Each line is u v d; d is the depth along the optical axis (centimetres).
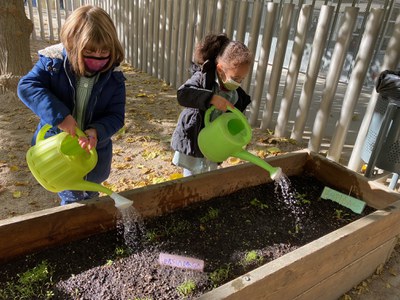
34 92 156
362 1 598
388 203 223
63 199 209
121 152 360
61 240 173
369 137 290
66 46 153
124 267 167
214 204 220
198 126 217
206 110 188
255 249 190
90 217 177
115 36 154
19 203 271
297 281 160
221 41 197
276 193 241
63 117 152
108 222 185
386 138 269
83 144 152
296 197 239
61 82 168
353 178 240
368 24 314
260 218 215
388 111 258
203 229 199
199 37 502
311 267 162
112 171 322
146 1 634
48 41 923
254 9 411
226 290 130
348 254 183
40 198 279
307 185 254
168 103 521
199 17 494
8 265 160
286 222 214
